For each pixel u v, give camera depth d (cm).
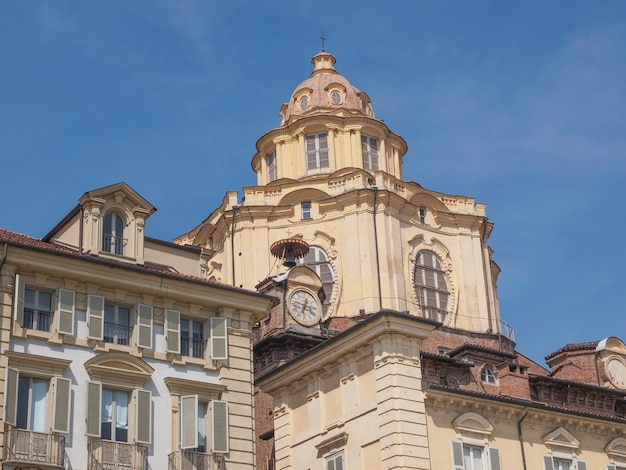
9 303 3659
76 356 3738
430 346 7056
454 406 4453
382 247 7331
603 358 6353
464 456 4406
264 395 5459
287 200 7612
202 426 3925
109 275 3884
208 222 7981
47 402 3628
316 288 6319
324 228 7500
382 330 4344
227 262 7550
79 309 3816
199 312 4088
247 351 4128
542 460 4659
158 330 3959
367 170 8075
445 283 7600
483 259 7838
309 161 8062
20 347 3641
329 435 4525
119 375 3791
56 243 4075
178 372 3938
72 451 3594
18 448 3491
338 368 4591
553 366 6519
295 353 5750
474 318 7556
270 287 6159
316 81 8562
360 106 8456
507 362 5069
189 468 3781
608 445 4959
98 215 4044
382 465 4212
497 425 4578
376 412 4312
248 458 3938
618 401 5491
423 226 7688
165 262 4312
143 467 3709
